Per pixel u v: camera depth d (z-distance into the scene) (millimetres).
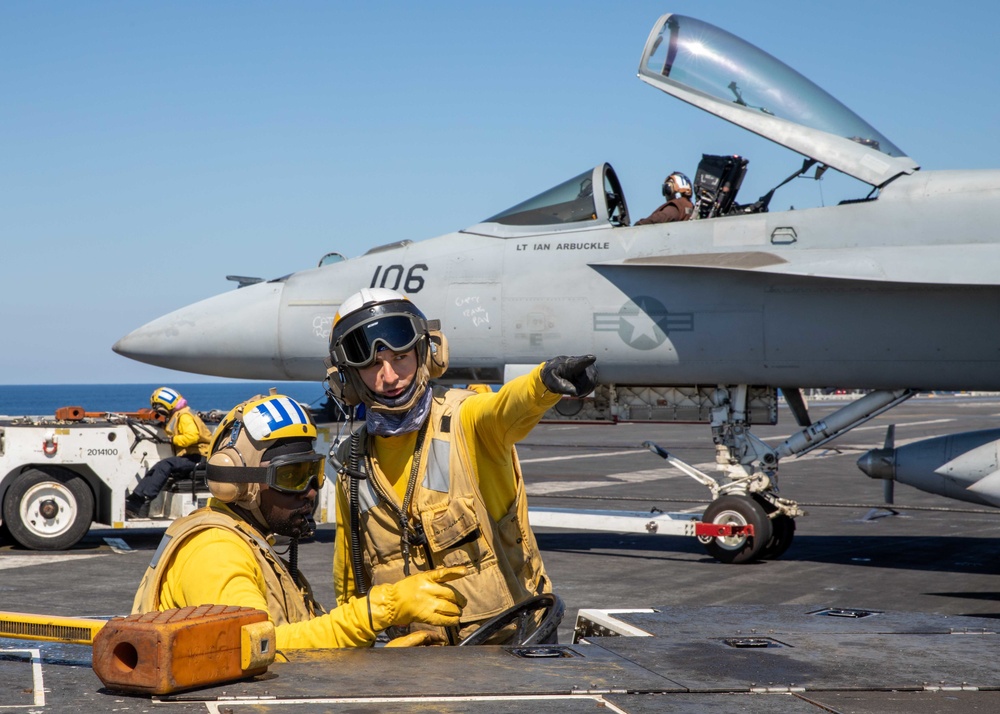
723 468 9359
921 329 8273
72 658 1837
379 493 2854
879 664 1858
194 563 2266
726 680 1724
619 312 8898
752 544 9055
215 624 1613
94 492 10305
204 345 9922
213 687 1630
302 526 2594
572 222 9320
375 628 2133
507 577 2865
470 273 9328
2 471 9844
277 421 2426
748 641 2043
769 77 8898
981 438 8375
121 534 11609
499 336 9188
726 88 8898
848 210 8562
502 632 2846
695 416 9617
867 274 7836
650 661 1859
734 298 8688
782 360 8648
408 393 2732
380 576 2936
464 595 2811
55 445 9930
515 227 9469
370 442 2895
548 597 2545
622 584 8227
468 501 2775
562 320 9039
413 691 1612
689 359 8844
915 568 9109
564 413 9953
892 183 8547
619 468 21234
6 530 10562
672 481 18328
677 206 9406
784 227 8656
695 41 9055
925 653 1957
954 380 8406
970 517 13391
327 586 7980
